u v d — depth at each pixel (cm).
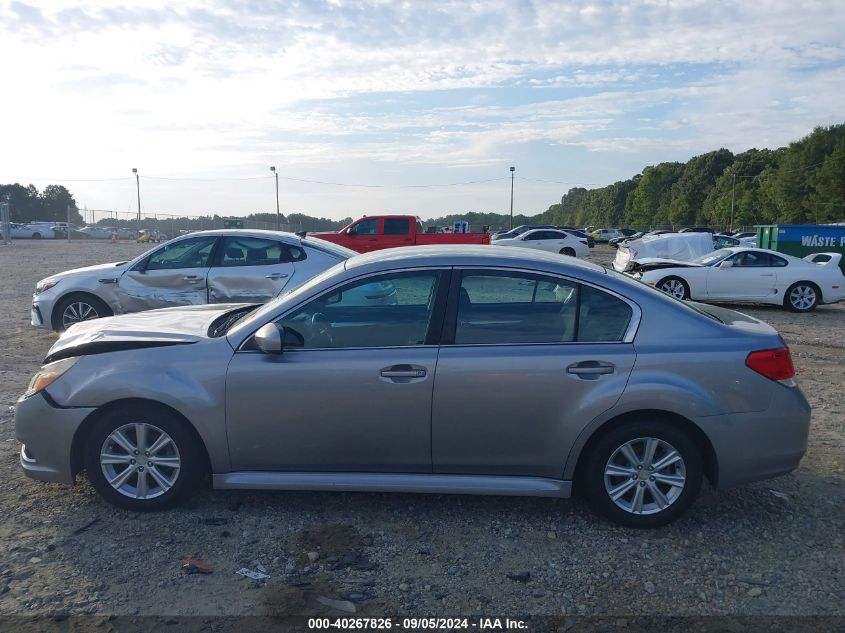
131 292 907
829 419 643
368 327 419
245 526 416
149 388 410
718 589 354
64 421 419
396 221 2189
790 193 7369
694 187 10744
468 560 380
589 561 380
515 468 413
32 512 430
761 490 476
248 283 892
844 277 1520
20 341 971
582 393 399
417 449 412
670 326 409
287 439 415
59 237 5950
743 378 400
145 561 375
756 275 1514
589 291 416
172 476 426
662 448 408
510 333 412
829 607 338
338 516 431
